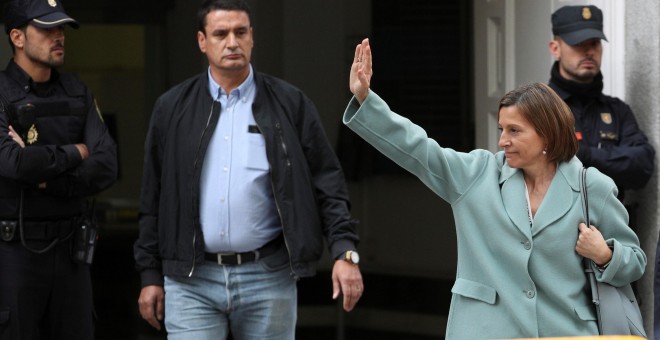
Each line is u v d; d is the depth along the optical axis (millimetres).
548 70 17203
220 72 13359
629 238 10938
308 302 24859
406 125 10883
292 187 13312
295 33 26750
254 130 13375
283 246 13539
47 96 14328
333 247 13500
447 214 26562
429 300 24938
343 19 26984
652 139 15445
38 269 14102
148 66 24453
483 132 19234
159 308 13867
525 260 10672
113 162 14391
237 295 13383
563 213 10727
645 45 15570
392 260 27188
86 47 24344
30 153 13555
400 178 27125
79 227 14383
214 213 13227
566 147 10797
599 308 10695
